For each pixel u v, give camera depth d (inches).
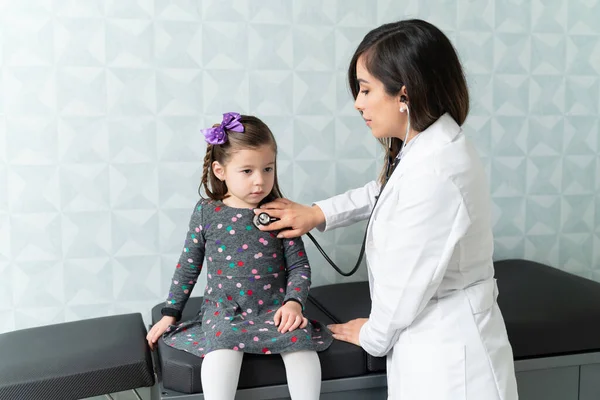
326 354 65.4
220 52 87.7
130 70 85.2
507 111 98.3
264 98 89.7
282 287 71.0
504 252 101.7
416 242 57.0
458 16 94.7
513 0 96.5
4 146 82.8
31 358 64.9
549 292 83.0
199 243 71.7
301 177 92.2
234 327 63.4
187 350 64.3
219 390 59.1
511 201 100.7
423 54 58.6
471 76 96.0
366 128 93.7
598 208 104.6
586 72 101.0
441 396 56.6
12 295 85.1
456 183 57.1
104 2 83.6
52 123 83.8
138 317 79.1
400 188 59.2
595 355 74.6
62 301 86.7
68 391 61.8
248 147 67.1
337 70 91.7
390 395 62.8
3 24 81.3
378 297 60.9
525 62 98.2
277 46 89.4
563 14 98.9
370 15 92.0
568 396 74.9
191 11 86.2
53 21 82.5
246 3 87.7
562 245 103.9
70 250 86.1
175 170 88.0
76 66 83.7
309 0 89.7
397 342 61.4
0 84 81.9
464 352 57.1
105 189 86.3
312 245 94.0
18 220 84.3
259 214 70.1
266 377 63.2
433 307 59.7
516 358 72.3
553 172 101.7
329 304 80.8
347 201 76.3
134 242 88.0
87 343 69.0
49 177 84.5
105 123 85.3
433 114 60.4
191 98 87.4
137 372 64.0
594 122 102.5
